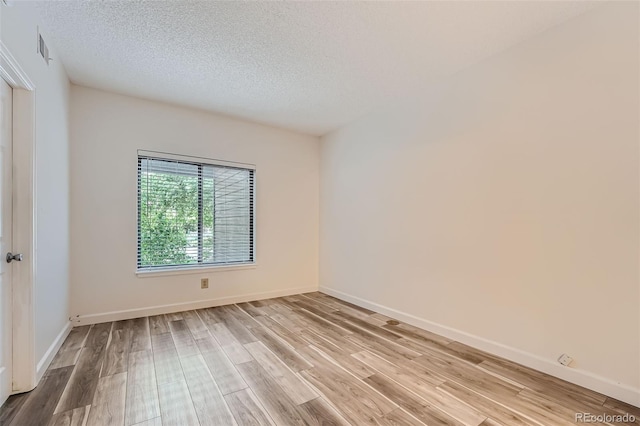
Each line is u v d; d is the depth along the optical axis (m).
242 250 3.88
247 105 3.37
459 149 2.59
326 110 3.51
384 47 2.25
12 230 1.71
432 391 1.80
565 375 1.92
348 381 1.90
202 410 1.60
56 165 2.29
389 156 3.31
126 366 2.07
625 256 1.72
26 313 1.74
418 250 2.96
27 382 1.74
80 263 2.84
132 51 2.31
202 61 2.46
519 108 2.19
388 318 3.21
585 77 1.87
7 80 1.64
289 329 2.83
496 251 2.31
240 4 1.81
